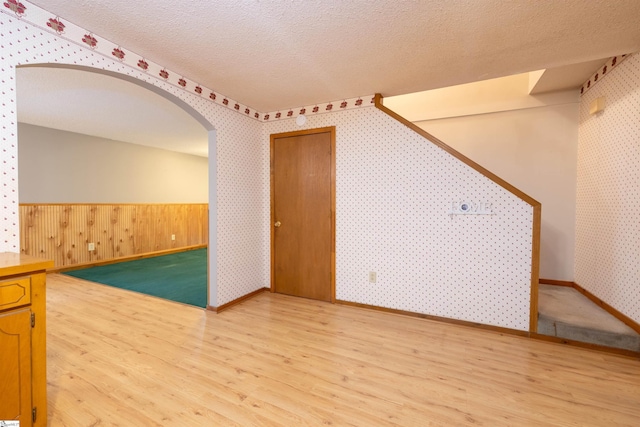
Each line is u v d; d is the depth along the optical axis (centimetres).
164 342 224
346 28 181
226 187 297
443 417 147
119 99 332
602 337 211
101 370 185
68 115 393
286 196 340
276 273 350
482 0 155
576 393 165
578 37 190
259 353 209
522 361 199
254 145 337
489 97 333
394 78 253
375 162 291
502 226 242
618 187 229
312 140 323
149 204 600
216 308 287
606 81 247
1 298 119
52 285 386
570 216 307
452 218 259
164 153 641
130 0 154
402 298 282
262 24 176
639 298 204
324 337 235
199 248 717
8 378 121
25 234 424
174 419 144
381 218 289
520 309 237
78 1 155
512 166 327
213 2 156
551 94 310
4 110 149
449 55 214
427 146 268
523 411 151
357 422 143
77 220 483
